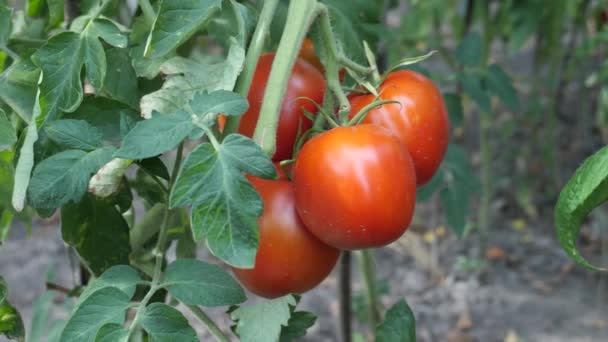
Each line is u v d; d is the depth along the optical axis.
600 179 0.44
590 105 2.06
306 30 0.47
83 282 0.72
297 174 0.46
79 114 0.50
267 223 0.46
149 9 0.51
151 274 0.58
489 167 1.63
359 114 0.48
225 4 0.51
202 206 0.39
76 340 0.42
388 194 0.44
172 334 0.43
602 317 1.56
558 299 1.62
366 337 1.44
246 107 0.41
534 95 1.71
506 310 1.59
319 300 1.59
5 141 0.47
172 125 0.40
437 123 0.51
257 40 0.48
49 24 0.57
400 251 1.78
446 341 1.51
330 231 0.45
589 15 1.60
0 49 0.53
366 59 0.62
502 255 1.77
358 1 0.62
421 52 1.20
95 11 0.50
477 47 0.92
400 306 0.60
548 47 1.48
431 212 1.91
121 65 0.53
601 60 2.04
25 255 1.70
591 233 1.82
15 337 0.55
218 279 0.45
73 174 0.43
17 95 0.50
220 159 0.40
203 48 1.46
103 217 0.54
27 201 0.48
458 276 1.70
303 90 0.52
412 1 1.41
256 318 0.56
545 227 1.88
